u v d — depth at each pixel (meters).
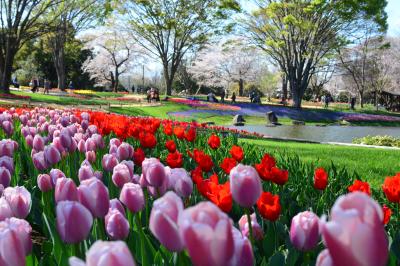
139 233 2.06
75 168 4.00
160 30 45.38
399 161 9.08
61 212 1.29
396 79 59.66
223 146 6.92
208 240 0.80
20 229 1.50
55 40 48.44
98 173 2.85
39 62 66.06
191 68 64.50
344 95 81.31
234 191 1.42
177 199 1.07
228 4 39.38
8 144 3.48
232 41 45.81
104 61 62.72
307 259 1.76
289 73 45.66
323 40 42.12
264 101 61.22
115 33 55.00
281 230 2.61
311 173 4.51
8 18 32.19
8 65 32.72
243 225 2.10
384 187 2.88
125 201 1.82
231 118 38.09
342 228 0.68
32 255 1.95
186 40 47.28
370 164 8.39
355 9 36.41
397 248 2.36
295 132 29.41
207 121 34.03
